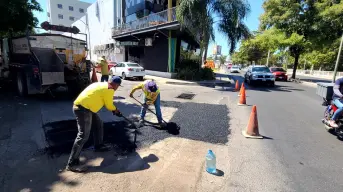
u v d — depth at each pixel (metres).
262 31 26.42
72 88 9.02
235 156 4.12
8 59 9.51
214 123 5.99
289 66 59.12
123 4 27.42
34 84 7.89
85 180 3.20
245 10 14.81
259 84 17.06
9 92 9.39
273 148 4.55
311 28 20.39
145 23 20.12
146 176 3.36
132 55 24.50
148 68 21.66
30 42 8.30
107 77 10.74
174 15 16.64
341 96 5.03
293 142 4.91
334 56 37.16
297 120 6.74
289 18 21.05
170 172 3.49
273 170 3.66
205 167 3.68
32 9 11.54
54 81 8.00
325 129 5.90
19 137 4.57
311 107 8.77
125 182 3.19
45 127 5.18
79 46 9.83
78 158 3.55
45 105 7.31
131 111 6.93
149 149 4.27
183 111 7.20
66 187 3.03
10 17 10.35
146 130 5.24
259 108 8.28
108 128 5.25
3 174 3.26
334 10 18.31
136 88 5.62
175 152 4.20
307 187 3.22
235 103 9.14
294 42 20.39
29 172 3.34
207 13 14.77
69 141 4.44
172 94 10.92
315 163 3.95
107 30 29.88
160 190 3.03
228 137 5.04
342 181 3.40
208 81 16.91
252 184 3.25
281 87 16.00
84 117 3.43
